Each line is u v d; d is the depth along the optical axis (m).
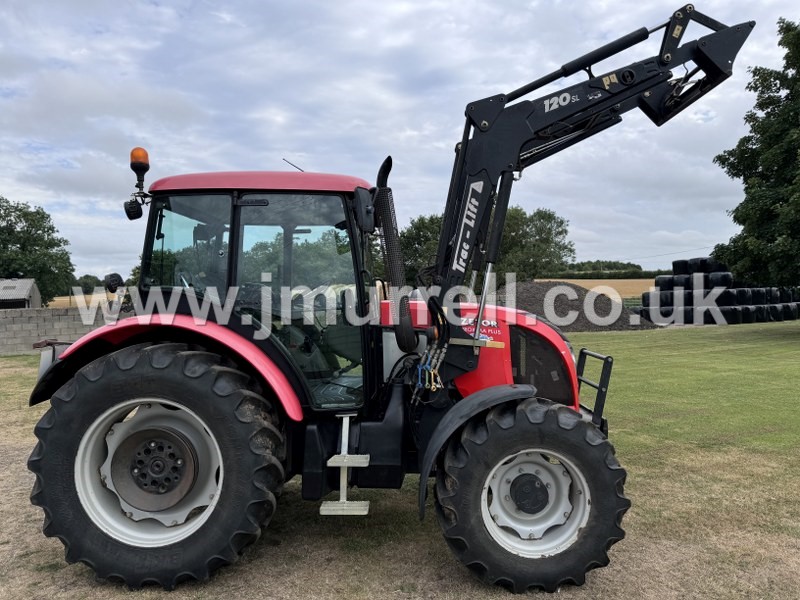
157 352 2.85
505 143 3.24
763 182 16.08
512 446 2.80
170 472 2.91
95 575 2.86
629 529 3.45
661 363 10.44
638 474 4.43
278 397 2.92
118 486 2.91
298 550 3.21
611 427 5.86
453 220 3.34
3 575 2.92
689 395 7.50
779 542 3.27
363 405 3.19
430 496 4.04
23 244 46.44
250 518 2.79
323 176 3.22
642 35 3.28
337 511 2.91
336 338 3.24
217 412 2.80
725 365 10.14
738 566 2.99
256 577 2.90
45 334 13.45
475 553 2.77
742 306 20.72
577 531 2.80
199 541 2.78
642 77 3.33
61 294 48.16
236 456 2.80
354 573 2.94
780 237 14.69
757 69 16.44
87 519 2.81
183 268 3.15
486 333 3.44
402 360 3.53
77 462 2.83
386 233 3.20
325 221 3.22
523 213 43.19
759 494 4.01
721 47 3.34
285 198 3.19
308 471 3.05
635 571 2.94
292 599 2.68
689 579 2.86
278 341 3.10
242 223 3.17
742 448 5.11
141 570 2.76
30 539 3.34
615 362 10.62
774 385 8.20
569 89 3.30
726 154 17.41
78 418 2.82
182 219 3.16
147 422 2.94
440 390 3.26
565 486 2.91
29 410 6.78
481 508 2.79
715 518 3.60
